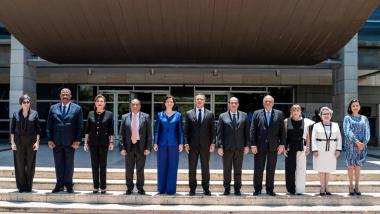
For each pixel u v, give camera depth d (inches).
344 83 680.4
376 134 846.5
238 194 339.9
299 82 808.3
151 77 803.4
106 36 562.3
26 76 706.8
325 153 341.1
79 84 829.2
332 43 571.5
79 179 385.7
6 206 317.7
